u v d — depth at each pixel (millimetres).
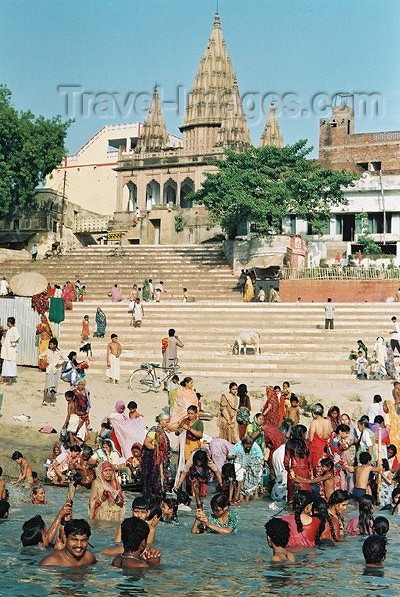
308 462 15094
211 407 23328
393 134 58812
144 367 25312
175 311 34594
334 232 51062
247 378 27203
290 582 10156
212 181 46781
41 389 23953
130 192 64500
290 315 33844
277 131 72625
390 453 17359
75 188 74562
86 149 74625
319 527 11922
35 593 9508
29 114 51688
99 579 10102
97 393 24047
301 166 47406
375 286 39094
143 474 15023
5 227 57031
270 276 43344
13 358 24281
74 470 16188
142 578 10203
